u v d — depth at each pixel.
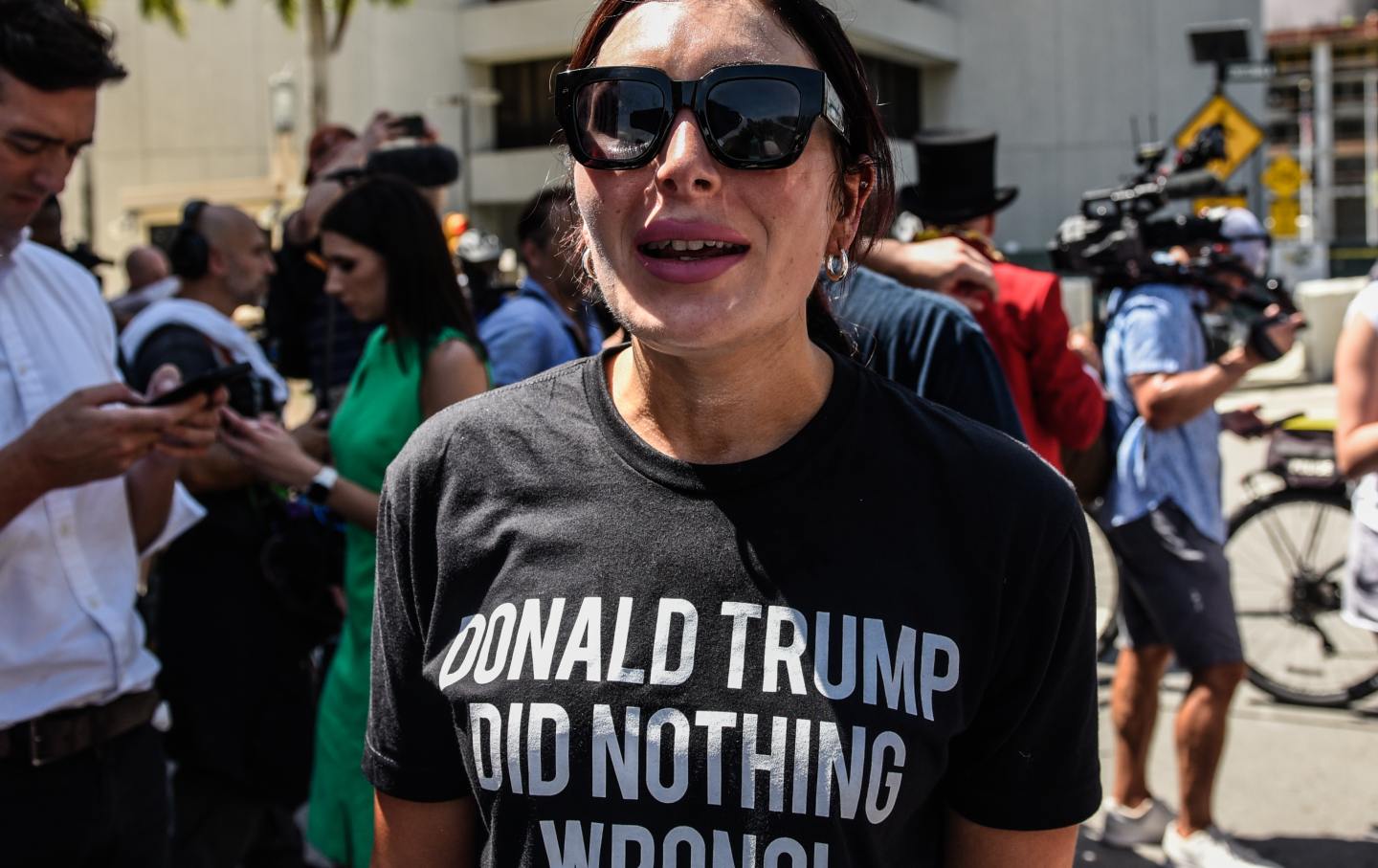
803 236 1.24
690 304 1.20
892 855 1.21
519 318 3.60
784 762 1.18
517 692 1.23
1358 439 3.03
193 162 30.34
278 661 3.15
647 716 1.20
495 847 1.25
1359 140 70.44
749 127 1.20
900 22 28.97
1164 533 3.60
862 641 1.21
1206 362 3.83
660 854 1.19
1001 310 2.81
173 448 2.19
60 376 2.24
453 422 1.39
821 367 1.34
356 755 2.73
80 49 2.00
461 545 1.32
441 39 29.95
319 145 5.26
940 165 3.25
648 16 1.26
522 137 30.88
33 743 2.13
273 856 3.56
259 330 5.74
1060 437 2.92
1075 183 31.11
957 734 1.26
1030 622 1.26
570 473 1.30
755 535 1.24
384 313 2.75
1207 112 8.07
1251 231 3.81
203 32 30.02
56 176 2.10
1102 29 30.53
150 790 2.40
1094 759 1.32
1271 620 5.41
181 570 3.12
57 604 2.16
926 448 1.28
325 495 2.69
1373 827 3.89
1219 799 4.13
